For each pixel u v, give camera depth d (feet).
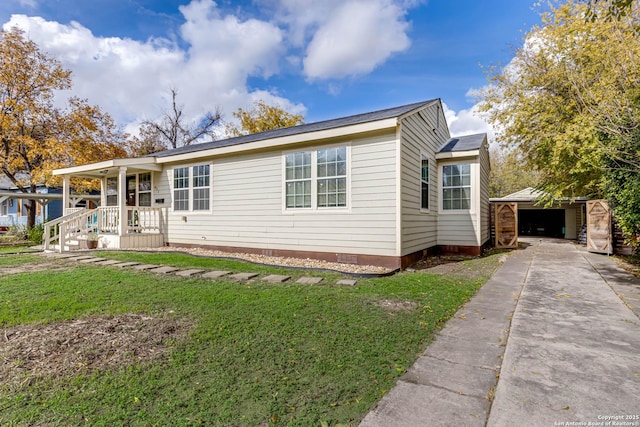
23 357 8.89
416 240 26.53
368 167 23.25
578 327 11.60
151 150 89.04
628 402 6.87
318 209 25.26
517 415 6.46
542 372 8.23
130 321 11.76
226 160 30.40
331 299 14.93
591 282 19.35
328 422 6.33
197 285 17.51
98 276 19.49
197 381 7.79
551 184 38.27
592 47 27.22
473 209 31.73
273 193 27.53
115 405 6.82
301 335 10.67
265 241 28.02
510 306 14.35
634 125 17.67
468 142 34.65
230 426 6.20
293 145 26.43
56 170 38.24
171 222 34.83
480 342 10.32
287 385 7.67
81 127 51.13
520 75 38.04
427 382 7.86
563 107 32.63
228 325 11.44
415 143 26.32
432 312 13.32
